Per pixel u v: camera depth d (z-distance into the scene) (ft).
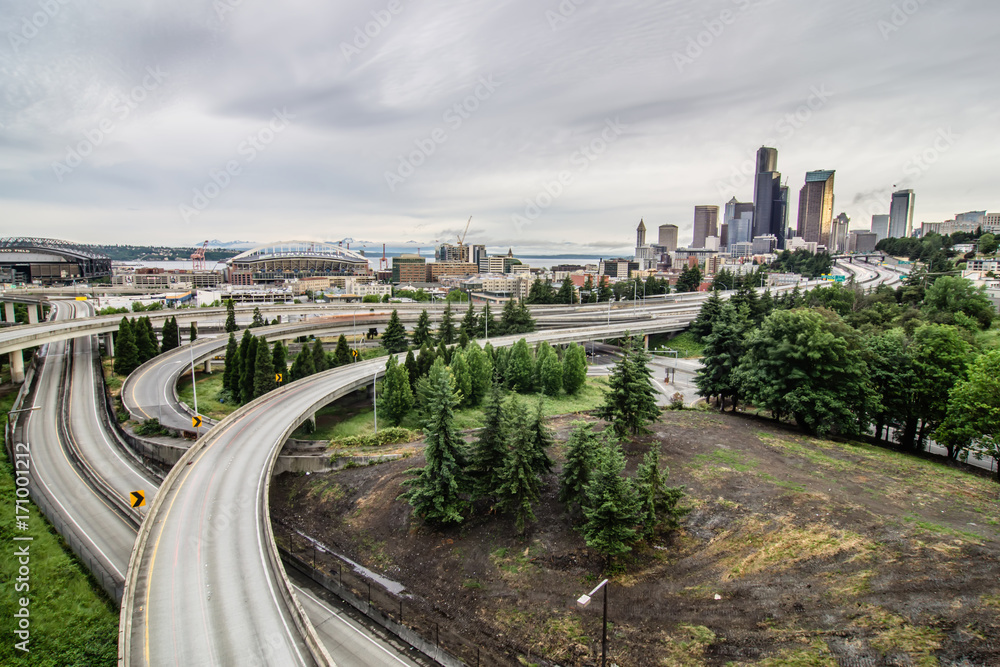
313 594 116.78
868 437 177.06
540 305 526.16
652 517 107.96
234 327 355.15
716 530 113.60
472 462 129.59
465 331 311.27
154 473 161.38
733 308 337.31
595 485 107.24
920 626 81.82
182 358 281.74
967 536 99.76
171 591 92.48
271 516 150.30
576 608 102.06
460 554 122.52
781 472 133.69
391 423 204.95
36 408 216.33
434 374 207.00
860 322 294.87
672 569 106.63
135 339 275.80
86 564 119.44
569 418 201.26
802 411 162.09
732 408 219.20
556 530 122.62
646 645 91.50
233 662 77.46
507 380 250.37
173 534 109.60
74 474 162.61
